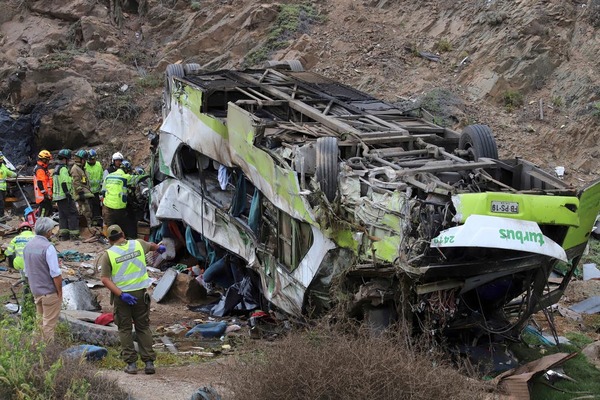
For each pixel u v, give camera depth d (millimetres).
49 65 31500
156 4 34750
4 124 30453
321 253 14188
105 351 13578
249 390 9445
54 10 34844
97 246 23406
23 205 26828
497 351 13828
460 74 28062
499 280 13875
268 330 15820
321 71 28984
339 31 30750
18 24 34969
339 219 13758
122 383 12117
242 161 16766
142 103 31094
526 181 14617
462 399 9320
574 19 28641
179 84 20125
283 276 15547
